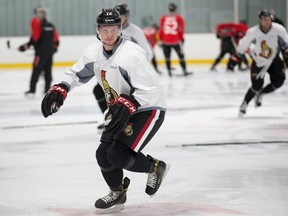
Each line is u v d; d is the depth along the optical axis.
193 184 10.36
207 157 12.70
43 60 26.62
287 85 30.05
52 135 16.22
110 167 8.41
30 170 11.78
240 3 48.59
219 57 39.81
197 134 15.77
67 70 8.58
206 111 20.69
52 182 10.71
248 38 17.47
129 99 7.91
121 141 8.08
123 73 8.05
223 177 10.84
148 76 8.03
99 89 15.95
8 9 46.44
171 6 35.97
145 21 48.25
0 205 9.20
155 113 8.19
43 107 8.35
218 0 48.56
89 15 47.59
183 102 23.52
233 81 32.72
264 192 9.75
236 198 9.41
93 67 8.40
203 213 8.62
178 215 8.55
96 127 17.53
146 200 9.39
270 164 11.89
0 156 13.34
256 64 17.97
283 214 8.47
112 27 7.89
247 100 18.59
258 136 15.24
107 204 8.64
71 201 9.41
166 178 10.83
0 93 28.58
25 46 26.53
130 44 8.11
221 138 15.05
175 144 14.32
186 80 34.16
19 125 18.28
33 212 8.81
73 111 21.53
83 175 11.23
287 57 17.08
